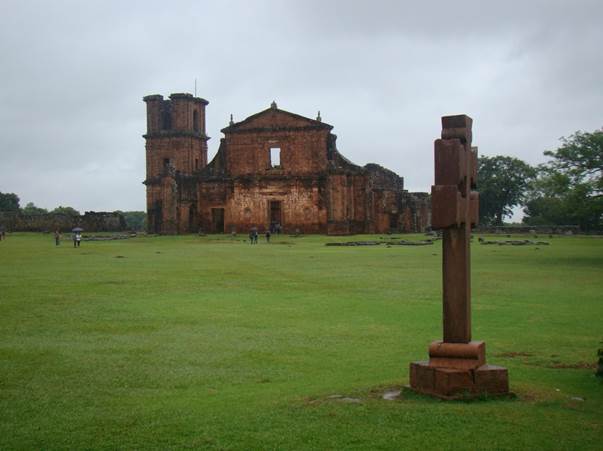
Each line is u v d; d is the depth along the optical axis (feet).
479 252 160.35
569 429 26.13
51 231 336.70
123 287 83.35
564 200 131.34
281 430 26.91
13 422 29.53
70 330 53.83
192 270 108.58
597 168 130.11
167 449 25.40
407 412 28.40
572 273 101.50
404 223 336.49
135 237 275.39
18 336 51.26
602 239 242.58
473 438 25.25
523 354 43.88
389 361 42.32
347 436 25.90
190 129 333.62
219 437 26.45
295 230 290.97
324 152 292.40
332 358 43.52
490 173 435.94
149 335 51.70
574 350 45.09
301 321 58.13
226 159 302.45
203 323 57.11
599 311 62.85
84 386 36.45
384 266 117.39
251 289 81.46
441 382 30.89
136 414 30.32
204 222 305.53
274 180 294.66
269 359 43.29
